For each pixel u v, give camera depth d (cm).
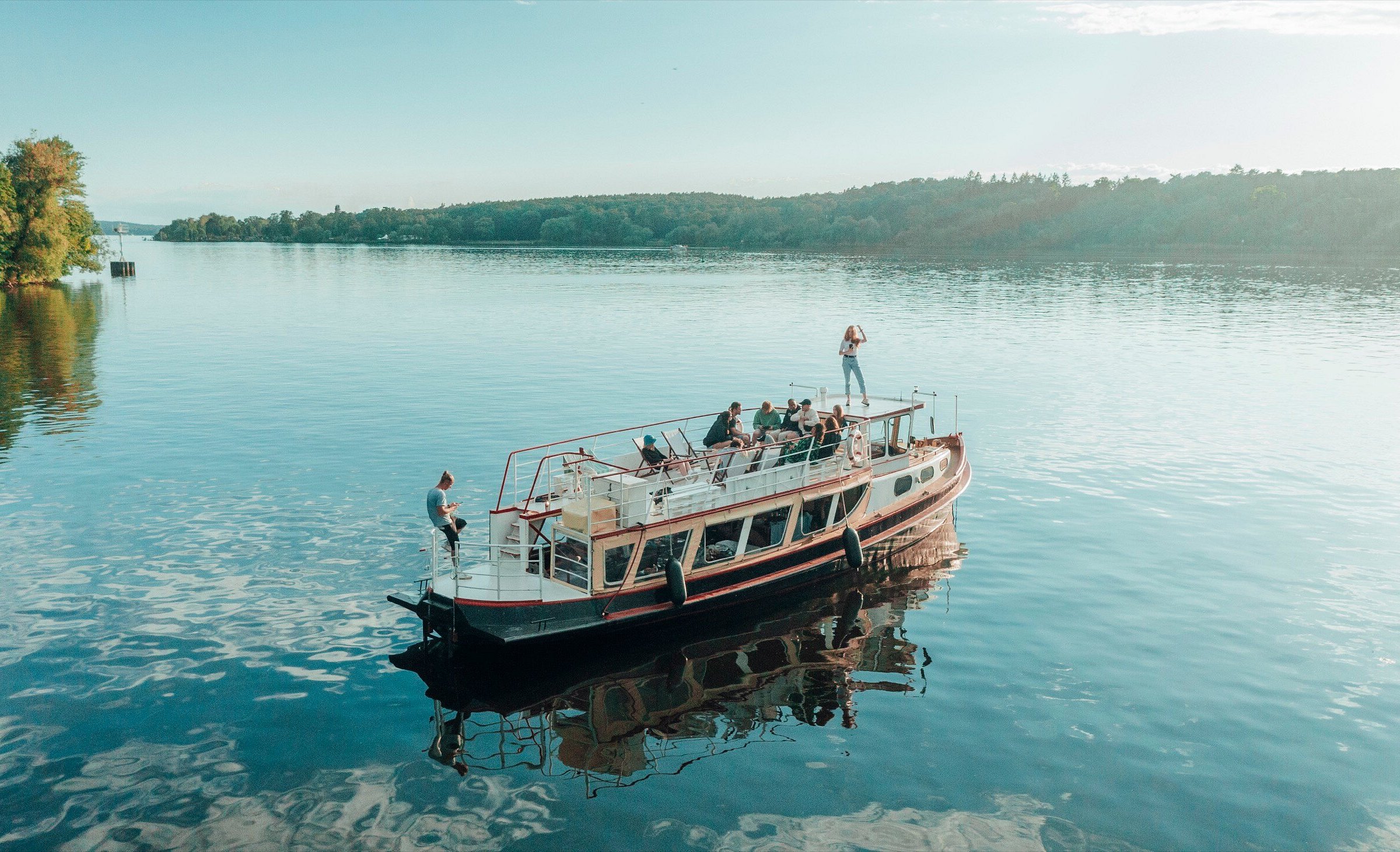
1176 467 3284
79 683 1698
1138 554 2450
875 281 12475
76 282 12275
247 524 2562
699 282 12200
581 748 1540
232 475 3042
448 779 1438
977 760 1501
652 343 6328
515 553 2055
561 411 4091
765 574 2148
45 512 2661
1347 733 1584
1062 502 2894
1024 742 1556
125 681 1709
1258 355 5822
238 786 1402
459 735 1574
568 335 6775
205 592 2114
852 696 1723
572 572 1958
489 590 1888
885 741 1563
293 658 1820
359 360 5553
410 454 3316
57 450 3384
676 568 1969
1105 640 1950
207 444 3462
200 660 1798
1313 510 2811
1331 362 5544
